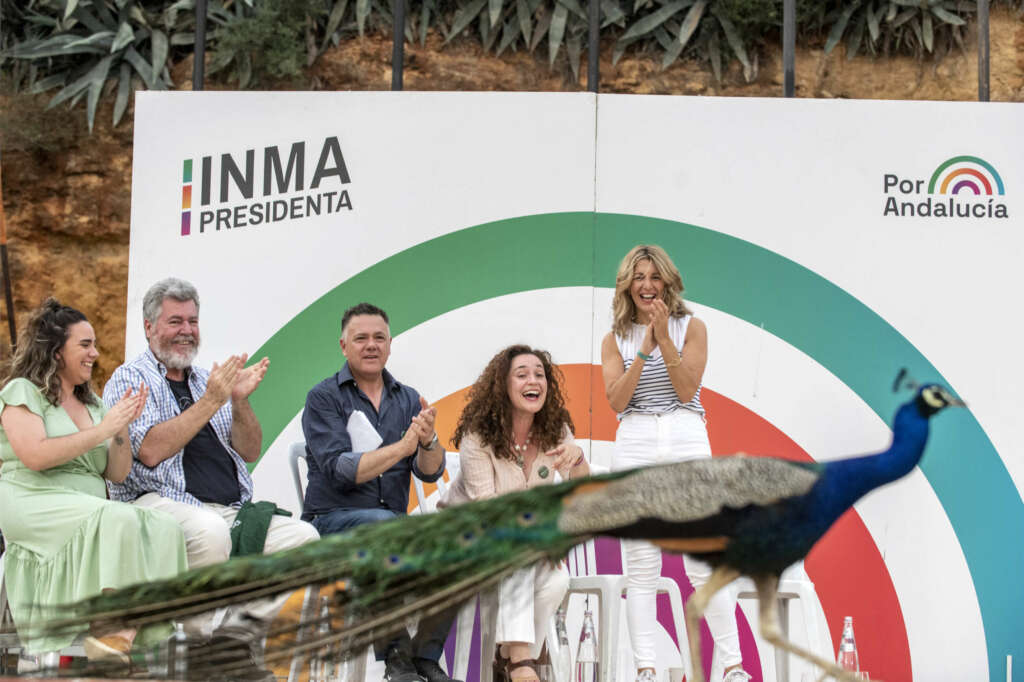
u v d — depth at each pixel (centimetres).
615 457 776
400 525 493
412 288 825
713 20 1008
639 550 709
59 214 998
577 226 824
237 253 829
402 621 482
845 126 823
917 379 810
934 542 793
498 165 829
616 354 800
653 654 704
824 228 820
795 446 811
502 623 650
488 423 719
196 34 855
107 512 645
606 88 1014
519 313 822
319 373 822
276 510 722
